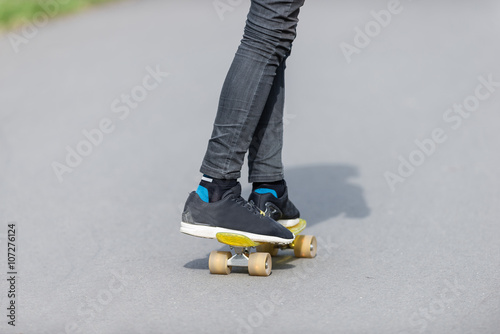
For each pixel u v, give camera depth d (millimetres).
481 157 9406
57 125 12016
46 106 13328
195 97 13969
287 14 4828
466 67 16062
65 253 6074
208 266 5555
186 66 16750
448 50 18312
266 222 5117
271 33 4824
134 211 7523
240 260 5230
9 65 17406
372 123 11719
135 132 11547
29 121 12328
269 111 5312
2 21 22625
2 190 8508
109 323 4383
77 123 12117
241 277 5246
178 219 7168
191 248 6133
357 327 4227
